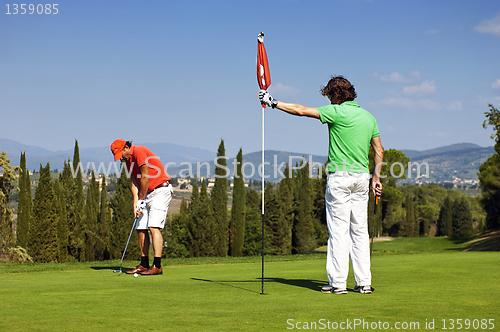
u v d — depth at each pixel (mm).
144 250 7137
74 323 3092
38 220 34781
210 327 2982
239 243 48562
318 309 3604
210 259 12781
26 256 28594
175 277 6328
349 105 4812
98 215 48562
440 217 94688
